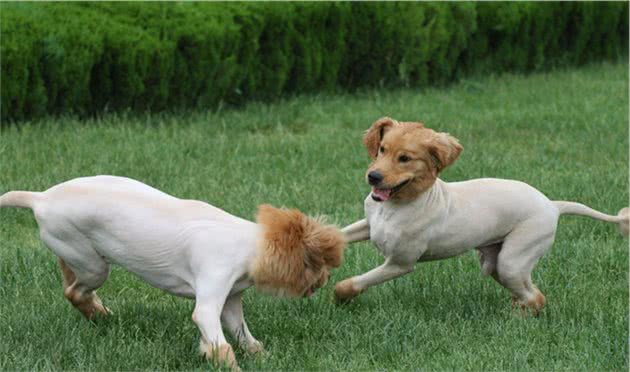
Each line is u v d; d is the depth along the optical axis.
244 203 11.05
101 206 7.26
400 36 17.97
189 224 7.25
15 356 7.25
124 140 13.44
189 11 15.43
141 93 14.99
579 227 10.80
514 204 8.51
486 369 7.52
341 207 11.23
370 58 18.00
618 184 12.32
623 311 8.80
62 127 13.98
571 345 8.00
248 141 13.98
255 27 16.03
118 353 7.36
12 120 13.95
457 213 8.36
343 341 7.91
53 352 7.32
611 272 9.72
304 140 14.12
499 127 15.49
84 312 7.94
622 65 21.78
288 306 8.48
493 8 19.44
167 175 12.02
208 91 15.67
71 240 7.35
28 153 12.46
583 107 16.95
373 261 9.55
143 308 8.30
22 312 8.09
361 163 13.15
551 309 8.76
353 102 16.86
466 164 13.03
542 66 21.00
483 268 8.91
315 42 17.03
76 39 14.20
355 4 17.48
